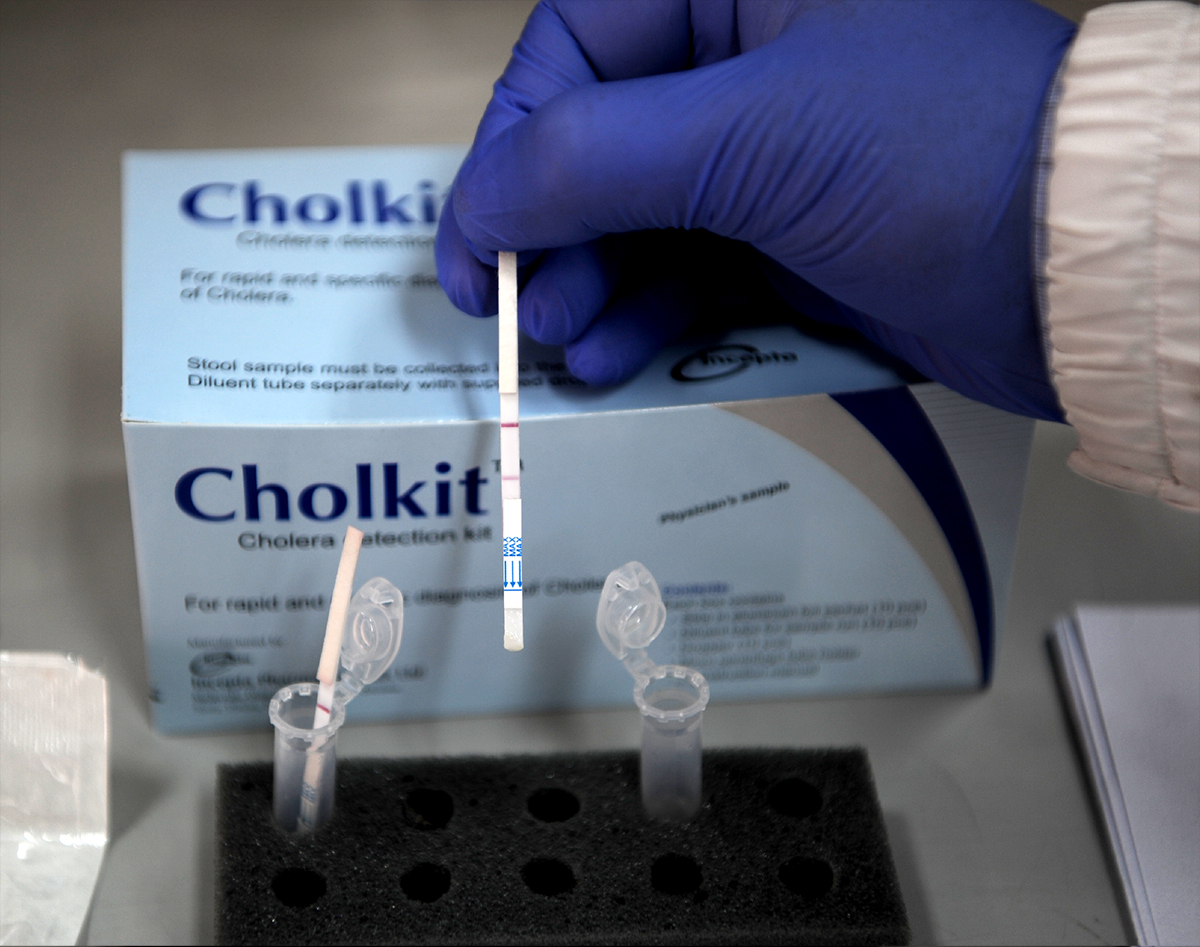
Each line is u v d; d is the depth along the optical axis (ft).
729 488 1.43
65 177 1.83
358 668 1.36
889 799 1.46
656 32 1.44
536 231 1.36
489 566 1.43
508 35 2.02
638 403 1.40
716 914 1.36
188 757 1.47
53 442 1.64
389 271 1.47
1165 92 1.24
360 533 1.33
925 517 1.46
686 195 1.35
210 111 1.90
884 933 1.35
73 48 1.96
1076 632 1.54
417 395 1.39
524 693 1.50
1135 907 1.38
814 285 1.41
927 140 1.30
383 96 1.92
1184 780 1.45
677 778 1.40
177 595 1.42
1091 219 1.26
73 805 1.40
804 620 1.50
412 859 1.39
